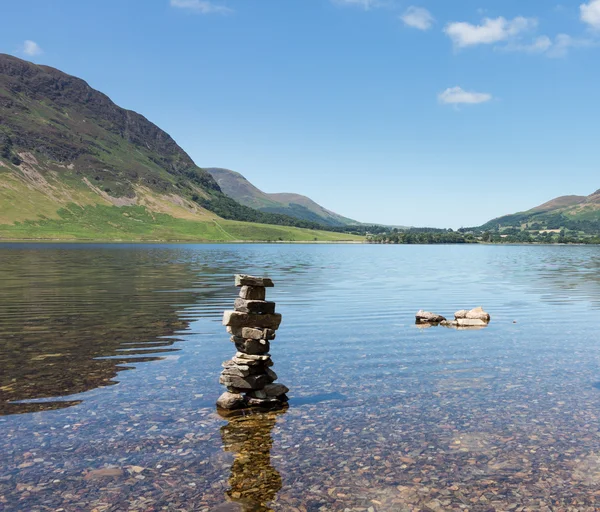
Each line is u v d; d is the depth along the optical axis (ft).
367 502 29.45
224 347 68.54
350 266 288.71
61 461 34.09
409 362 61.67
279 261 336.49
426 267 285.43
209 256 393.29
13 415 42.29
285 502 29.35
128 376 54.08
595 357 64.85
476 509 28.81
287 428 40.45
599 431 40.19
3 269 212.64
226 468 33.47
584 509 28.86
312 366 59.47
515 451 36.42
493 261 371.76
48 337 74.43
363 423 41.60
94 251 445.37
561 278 204.64
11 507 28.45
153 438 38.06
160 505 28.89
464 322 88.53
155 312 99.40
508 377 55.26
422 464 34.32
